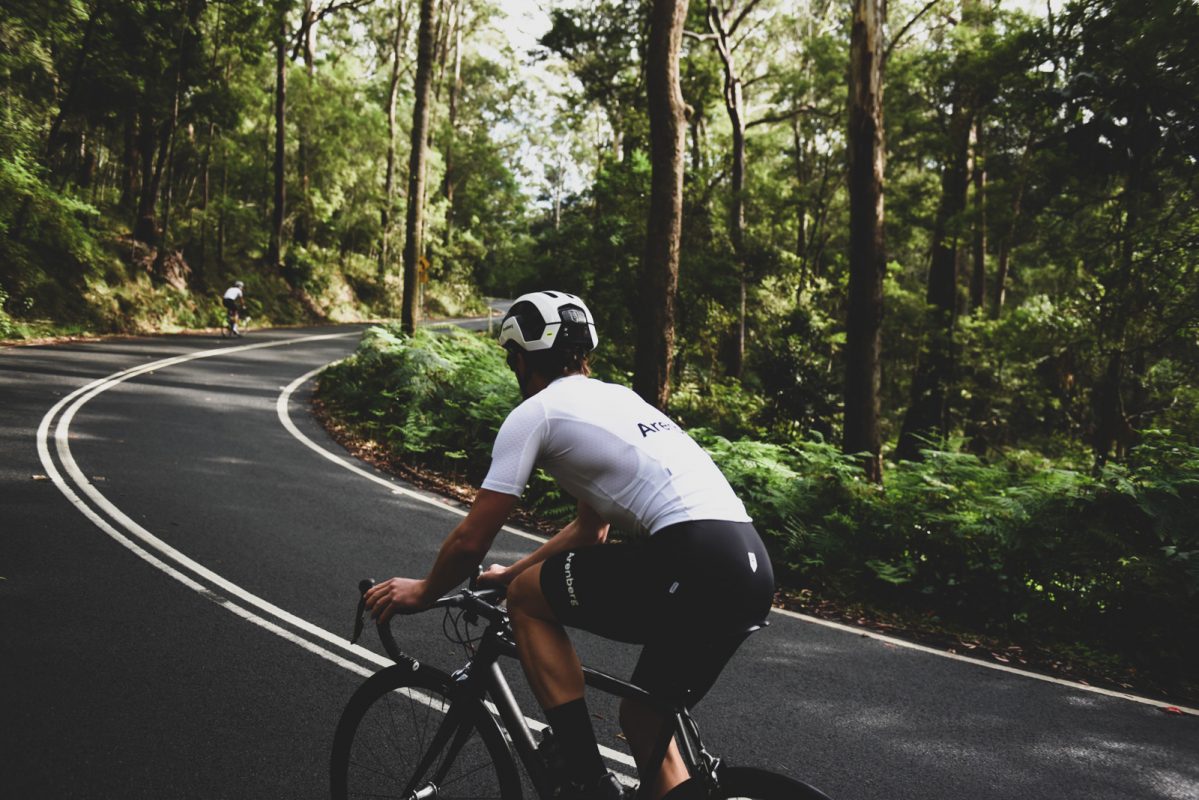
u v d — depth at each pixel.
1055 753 4.19
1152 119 12.05
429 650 4.85
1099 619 6.34
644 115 27.61
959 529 6.84
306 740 3.70
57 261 23.78
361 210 46.50
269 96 40.09
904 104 26.55
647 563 2.12
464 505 9.16
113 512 7.18
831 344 25.47
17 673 4.08
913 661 5.53
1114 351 17.23
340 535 7.25
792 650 5.54
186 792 3.21
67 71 24.06
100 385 14.28
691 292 21.25
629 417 2.27
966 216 21.41
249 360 21.06
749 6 29.42
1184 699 5.28
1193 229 13.94
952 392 27.19
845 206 40.19
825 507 7.92
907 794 3.65
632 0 28.09
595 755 2.19
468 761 2.67
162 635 4.73
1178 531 6.20
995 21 22.77
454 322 47.03
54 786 3.16
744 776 2.10
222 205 35.09
